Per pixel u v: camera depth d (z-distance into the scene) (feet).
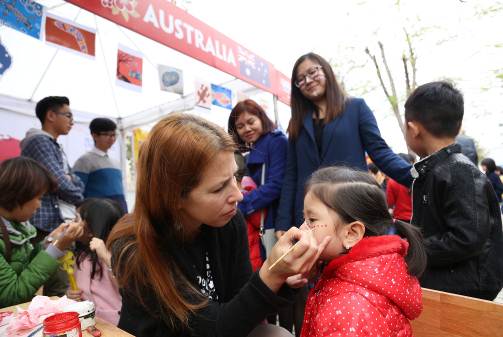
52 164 7.46
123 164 15.64
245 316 2.37
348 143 5.87
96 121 10.18
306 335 2.87
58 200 7.57
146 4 6.35
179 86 9.87
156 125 2.58
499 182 18.10
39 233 7.05
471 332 2.93
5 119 11.26
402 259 2.64
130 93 13.52
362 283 2.46
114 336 2.78
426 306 3.25
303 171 6.16
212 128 2.56
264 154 6.98
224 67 8.86
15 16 5.60
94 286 4.88
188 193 2.46
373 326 2.27
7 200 4.62
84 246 5.18
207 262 3.19
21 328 2.93
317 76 6.05
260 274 2.44
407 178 5.35
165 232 2.68
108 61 11.75
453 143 4.18
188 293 2.63
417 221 4.31
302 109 6.40
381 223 2.85
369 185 2.89
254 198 6.47
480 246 3.57
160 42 6.66
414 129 4.47
